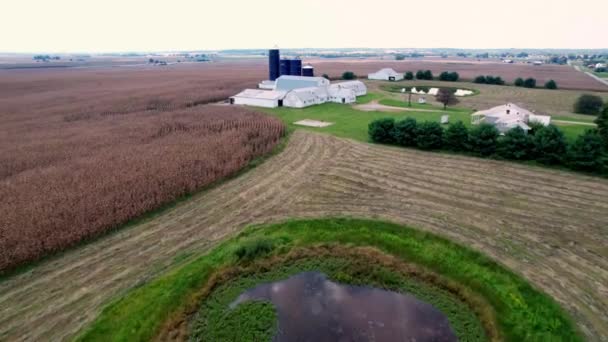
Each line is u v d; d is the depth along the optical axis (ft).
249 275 65.36
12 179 107.24
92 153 132.57
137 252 73.05
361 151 137.80
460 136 134.51
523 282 60.54
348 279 63.67
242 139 146.72
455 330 52.60
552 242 74.13
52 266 68.49
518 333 50.60
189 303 57.88
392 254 69.67
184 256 71.41
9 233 74.49
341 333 52.47
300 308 57.57
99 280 64.34
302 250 71.20
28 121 200.95
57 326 53.72
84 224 78.84
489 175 111.86
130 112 225.35
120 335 51.31
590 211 87.40
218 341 51.55
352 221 82.12
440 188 102.47
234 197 98.78
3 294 60.80
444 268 64.95
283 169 119.34
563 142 117.70
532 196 96.37
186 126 175.63
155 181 102.42
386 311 56.54
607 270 64.85
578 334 50.03
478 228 79.92
